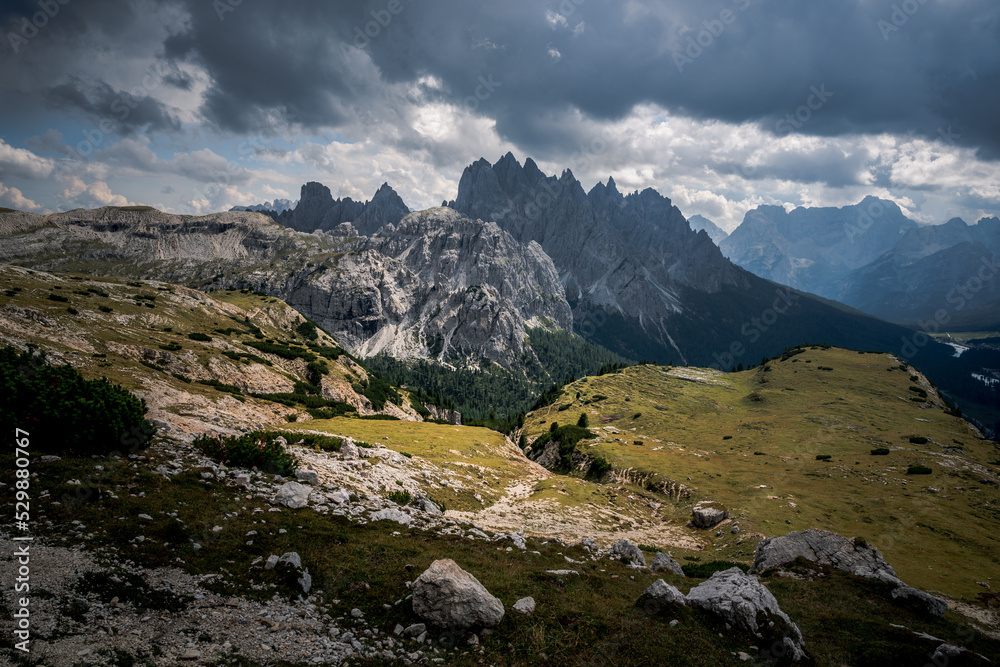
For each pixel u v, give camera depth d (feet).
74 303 360.28
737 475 249.75
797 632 53.42
